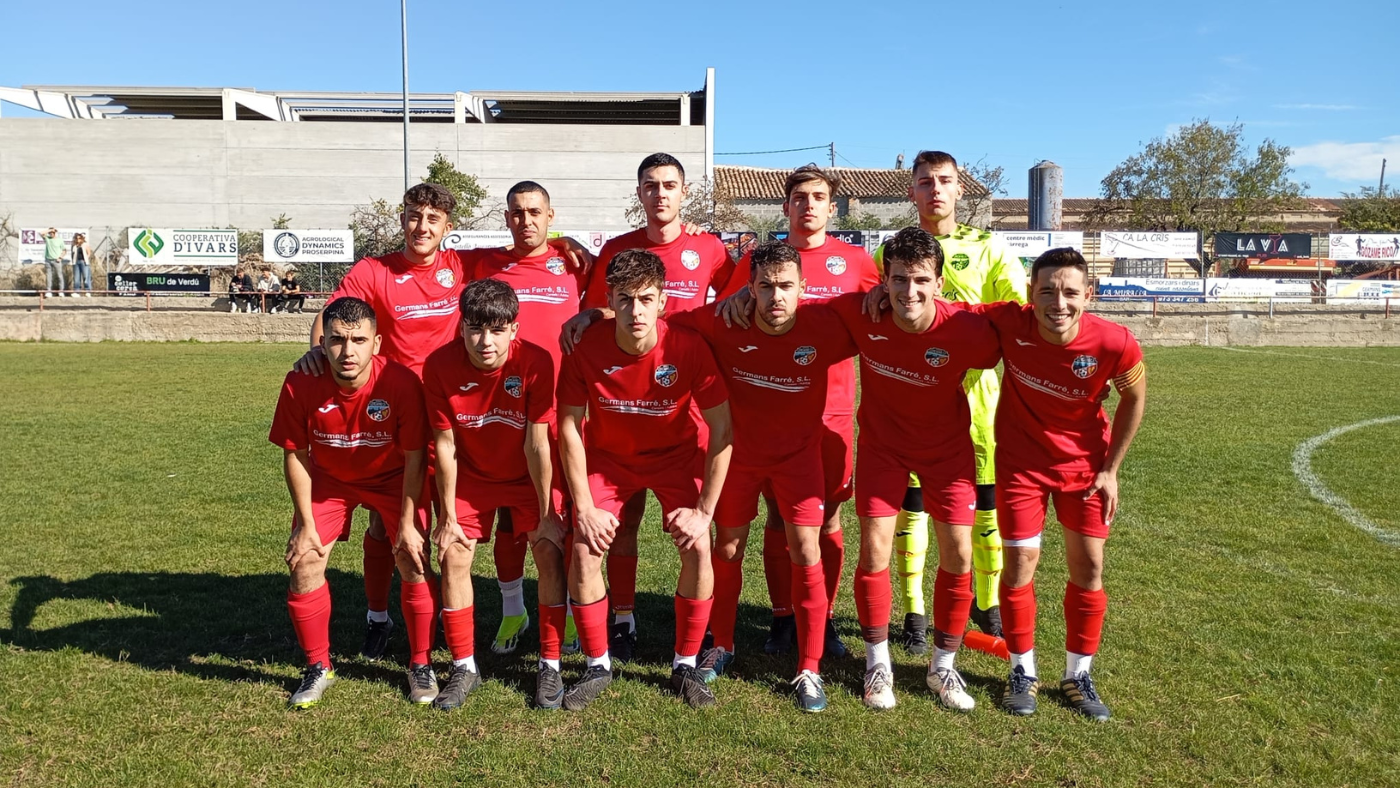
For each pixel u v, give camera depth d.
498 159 33.38
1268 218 41.09
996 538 4.44
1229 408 11.45
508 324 3.52
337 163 33.03
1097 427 3.69
